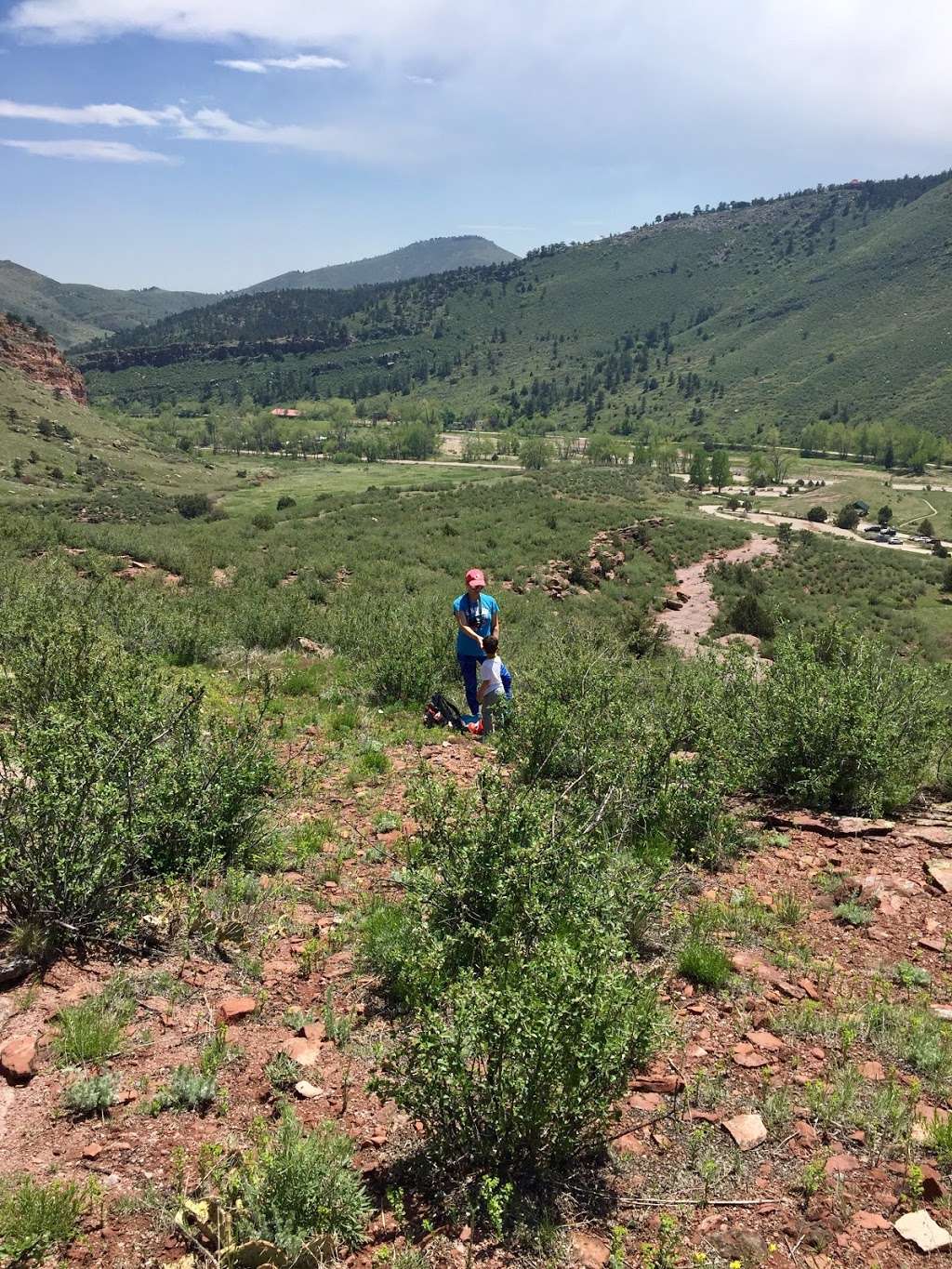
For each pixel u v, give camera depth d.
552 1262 2.57
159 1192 2.69
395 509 63.06
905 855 5.81
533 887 3.99
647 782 6.11
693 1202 2.79
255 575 26.39
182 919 4.32
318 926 4.61
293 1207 2.62
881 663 7.87
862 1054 3.59
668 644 28.02
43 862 4.07
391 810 6.43
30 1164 2.76
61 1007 3.62
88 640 7.68
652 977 3.69
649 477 160.75
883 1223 2.70
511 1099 2.86
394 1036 3.58
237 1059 3.43
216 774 5.19
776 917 4.88
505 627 23.09
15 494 99.62
